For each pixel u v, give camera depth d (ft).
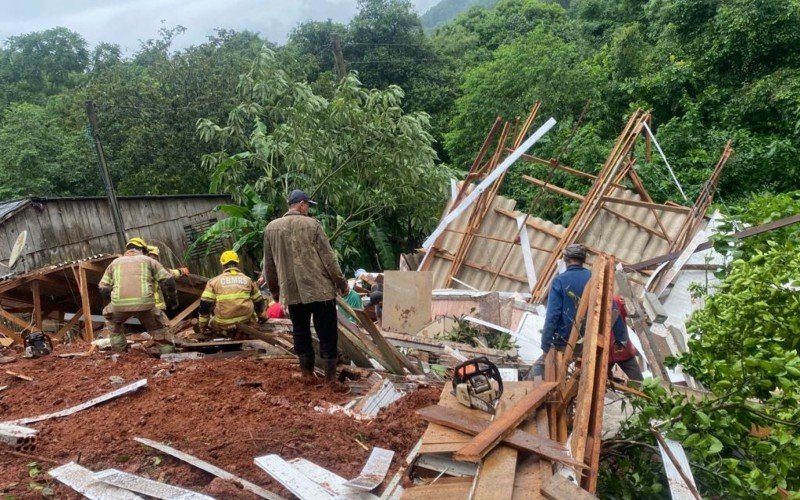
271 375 17.49
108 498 9.96
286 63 77.20
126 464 11.57
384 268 53.26
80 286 28.32
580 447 9.95
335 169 48.75
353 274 57.21
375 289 30.42
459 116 71.87
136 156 69.97
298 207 17.02
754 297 14.21
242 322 21.93
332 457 11.71
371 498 10.03
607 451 12.64
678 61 64.59
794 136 53.31
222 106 69.82
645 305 25.32
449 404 12.28
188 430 13.00
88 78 108.88
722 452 12.96
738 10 60.34
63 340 31.89
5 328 27.27
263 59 46.65
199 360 19.76
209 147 69.87
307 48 105.19
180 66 73.51
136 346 21.91
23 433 12.55
